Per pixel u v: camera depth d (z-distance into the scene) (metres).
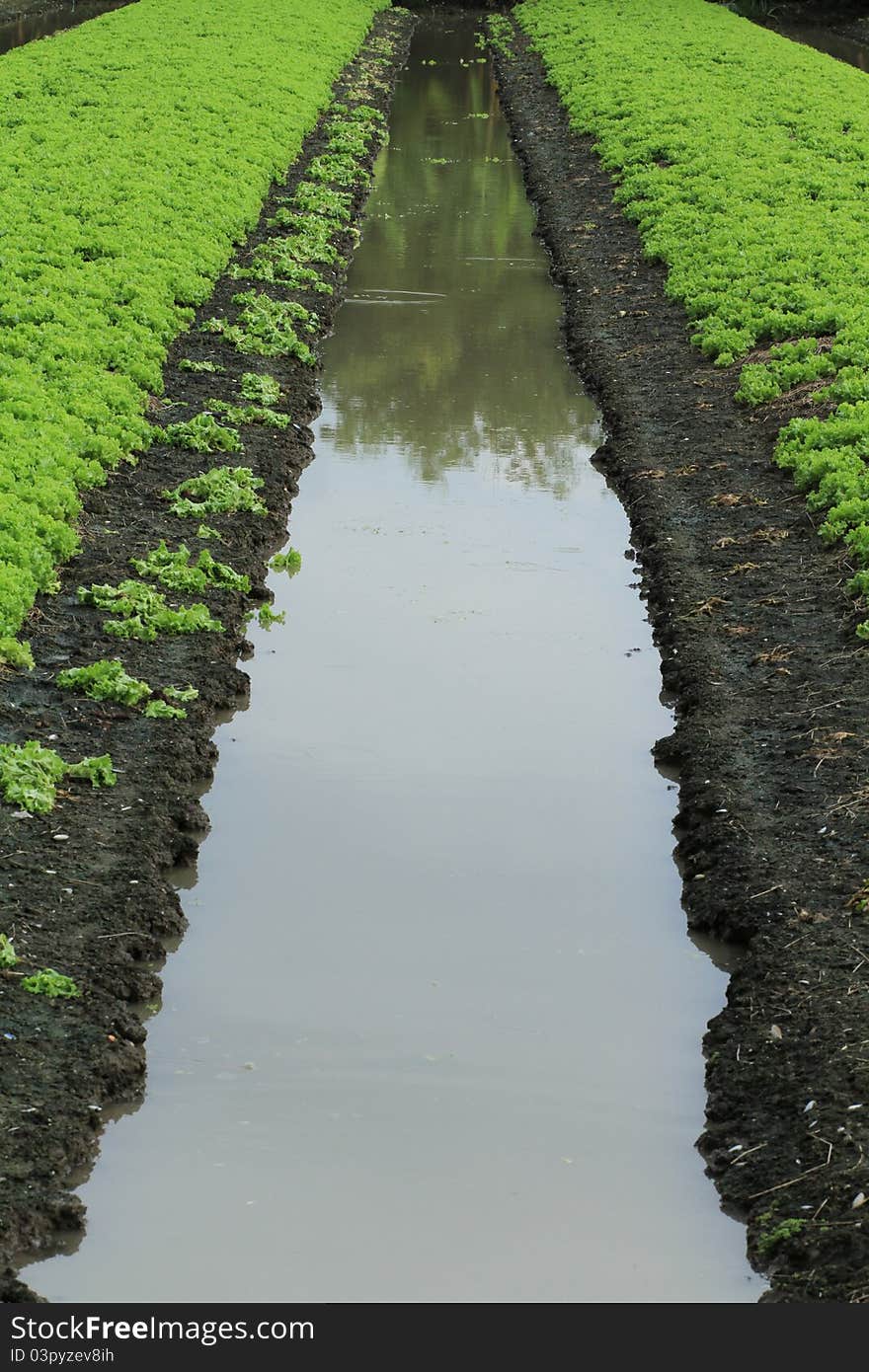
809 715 16.39
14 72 48.94
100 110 43.41
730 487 22.62
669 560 20.44
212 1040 12.09
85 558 19.52
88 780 14.91
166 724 16.19
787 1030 11.91
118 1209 10.54
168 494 21.64
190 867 14.30
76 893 13.28
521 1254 10.27
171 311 28.25
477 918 13.68
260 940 13.29
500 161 46.84
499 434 25.89
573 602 19.92
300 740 16.52
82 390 23.83
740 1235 10.45
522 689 17.70
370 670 18.05
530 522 22.44
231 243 33.84
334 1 70.50
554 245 36.91
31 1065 11.38
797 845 14.22
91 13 74.31
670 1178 10.91
